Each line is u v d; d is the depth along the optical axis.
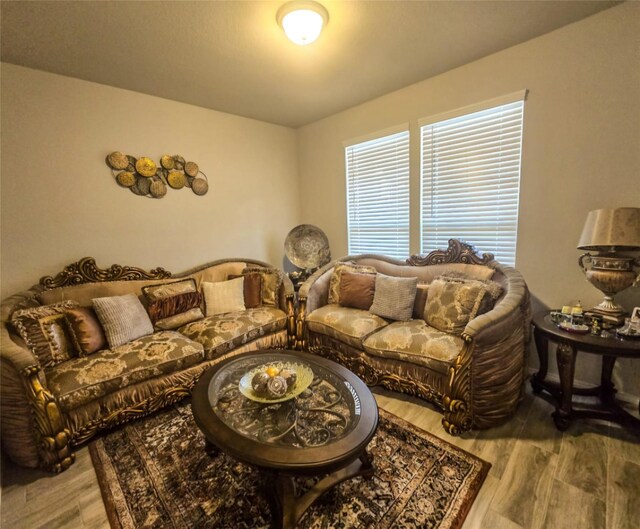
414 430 1.82
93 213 2.49
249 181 3.52
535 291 2.30
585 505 1.31
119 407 1.85
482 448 1.66
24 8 1.59
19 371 1.53
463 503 1.34
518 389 1.91
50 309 2.01
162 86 2.57
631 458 1.56
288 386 1.46
